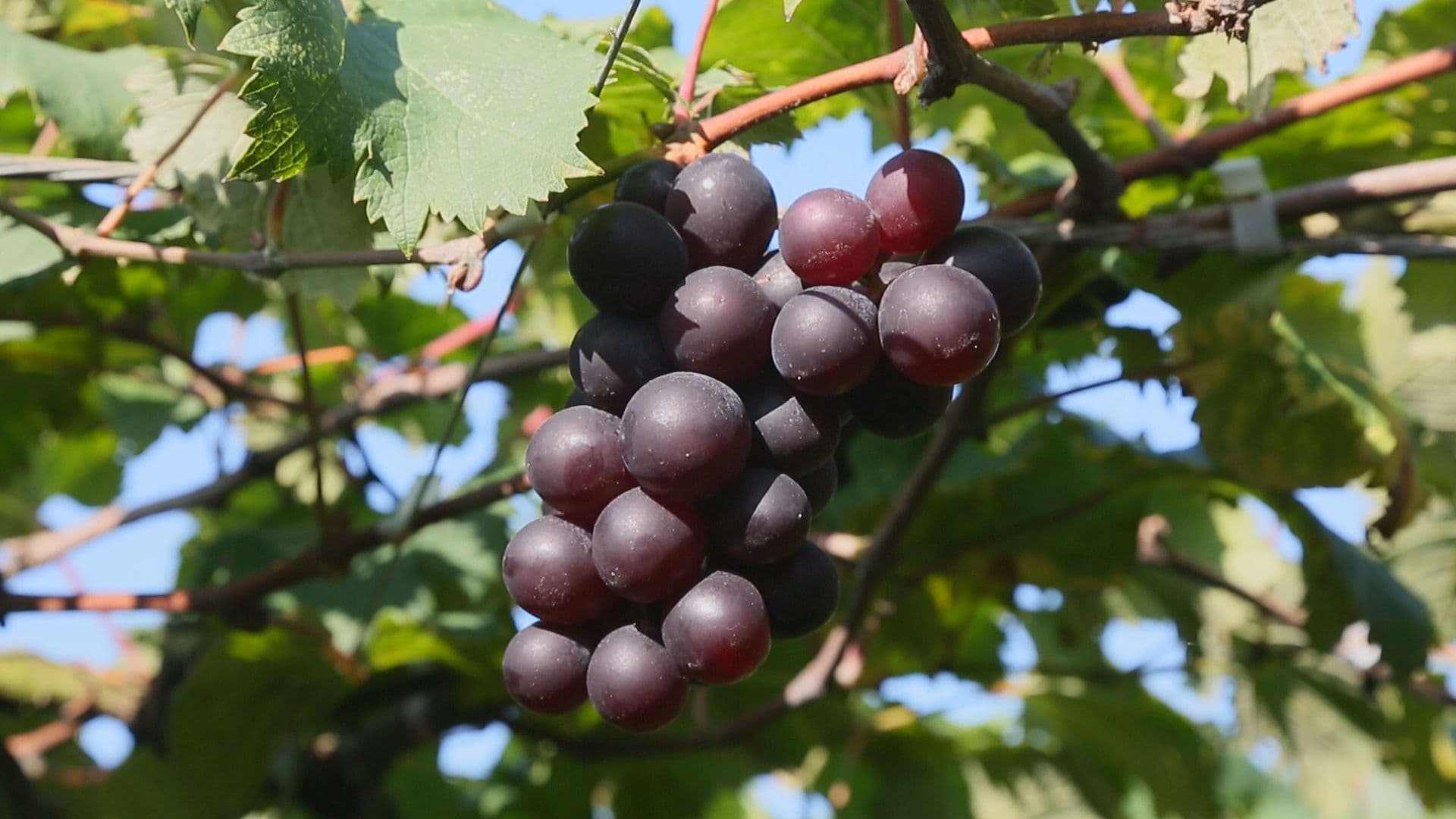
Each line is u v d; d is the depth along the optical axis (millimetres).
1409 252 779
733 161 627
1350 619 869
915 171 622
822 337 602
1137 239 789
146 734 986
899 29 775
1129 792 1155
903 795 1110
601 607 614
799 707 926
